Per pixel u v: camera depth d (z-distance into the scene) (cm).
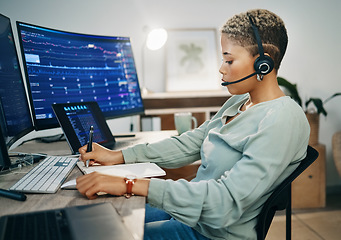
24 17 259
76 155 116
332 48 297
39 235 51
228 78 89
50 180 86
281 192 84
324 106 300
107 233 53
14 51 118
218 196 76
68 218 58
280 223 232
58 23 267
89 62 149
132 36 281
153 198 76
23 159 109
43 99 126
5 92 98
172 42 287
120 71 165
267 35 85
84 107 131
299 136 82
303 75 297
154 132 170
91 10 272
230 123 93
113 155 108
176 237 90
